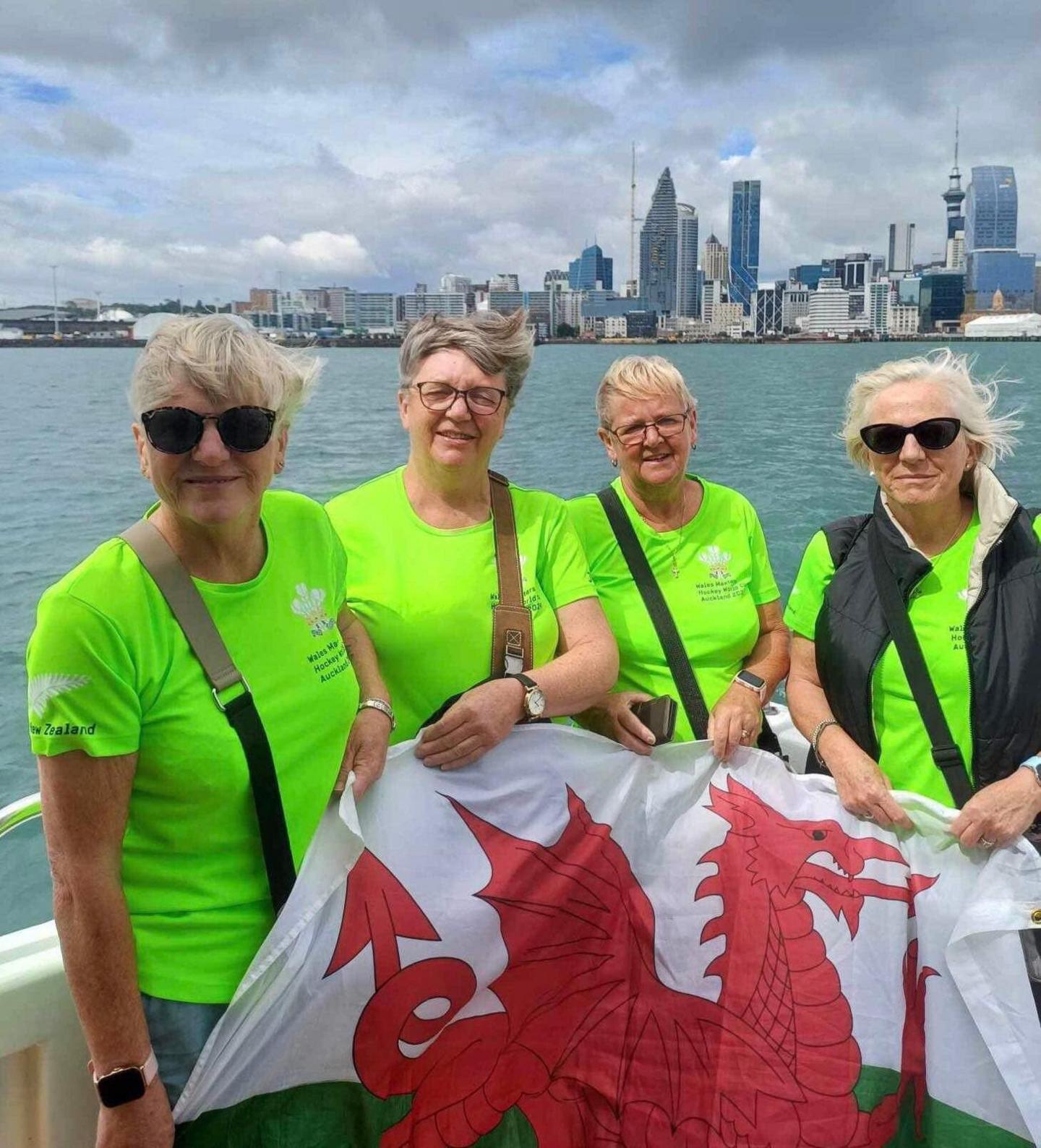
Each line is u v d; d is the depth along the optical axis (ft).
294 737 6.07
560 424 87.15
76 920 5.30
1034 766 7.61
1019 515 7.95
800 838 8.09
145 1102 5.49
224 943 5.91
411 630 7.73
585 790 7.86
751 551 10.08
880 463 8.19
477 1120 6.79
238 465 5.62
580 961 7.41
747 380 168.45
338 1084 6.33
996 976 7.37
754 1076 7.33
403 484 8.25
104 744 5.25
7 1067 6.40
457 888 6.98
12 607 31.60
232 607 5.91
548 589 8.34
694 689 9.48
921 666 8.14
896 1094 7.24
